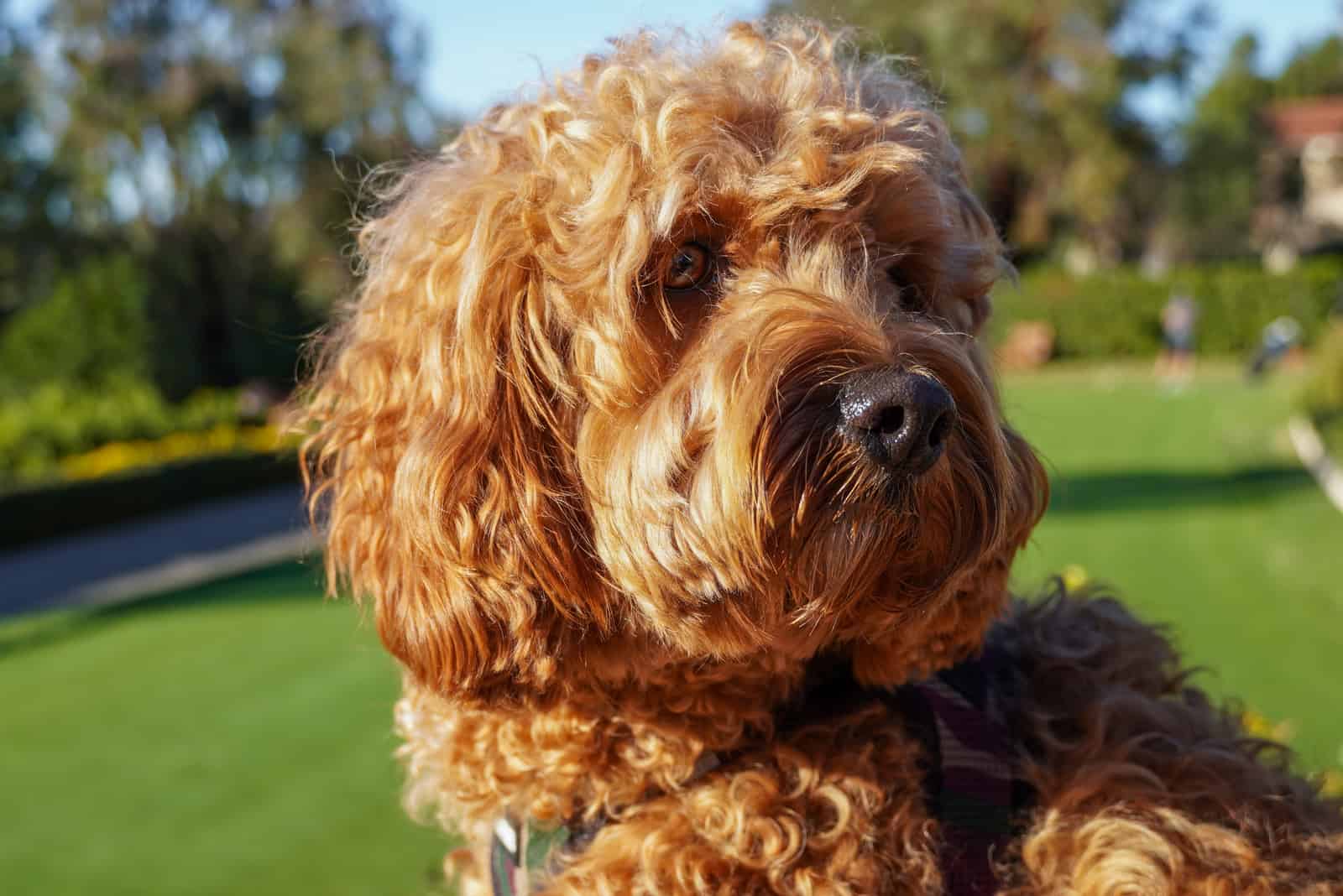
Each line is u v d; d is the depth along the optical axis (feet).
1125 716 6.60
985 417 5.92
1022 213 111.24
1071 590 7.96
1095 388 79.20
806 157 6.09
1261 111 152.87
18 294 106.52
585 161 6.04
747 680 6.07
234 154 99.71
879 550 5.55
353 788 18.48
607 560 5.77
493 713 6.13
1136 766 6.22
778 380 5.53
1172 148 117.91
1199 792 6.23
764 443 5.45
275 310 100.89
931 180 6.66
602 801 6.11
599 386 5.85
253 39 98.43
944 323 6.64
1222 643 22.20
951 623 6.08
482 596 5.62
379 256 7.14
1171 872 5.64
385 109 97.60
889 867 5.79
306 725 21.54
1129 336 100.22
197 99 97.04
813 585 5.55
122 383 73.31
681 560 5.61
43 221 103.71
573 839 6.12
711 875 5.71
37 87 98.99
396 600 5.90
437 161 7.09
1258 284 99.25
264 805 18.12
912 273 6.72
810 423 5.50
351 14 100.42
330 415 6.79
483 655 5.68
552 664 5.72
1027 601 7.65
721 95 6.24
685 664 5.98
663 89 6.23
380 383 6.24
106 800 18.60
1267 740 6.95
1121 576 27.58
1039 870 5.84
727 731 6.08
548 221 5.99
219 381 100.53
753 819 5.78
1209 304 99.60
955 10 103.24
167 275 100.37
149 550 45.70
